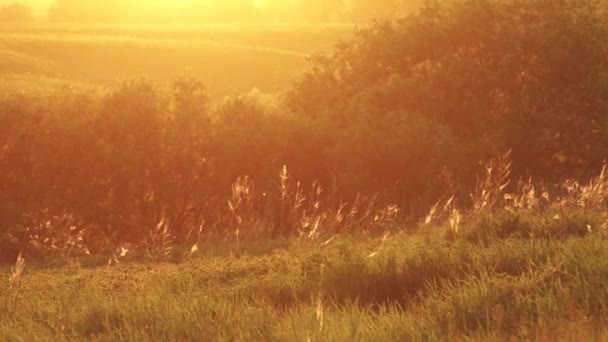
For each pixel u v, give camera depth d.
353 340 25.11
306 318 27.50
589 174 90.19
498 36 95.12
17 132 78.31
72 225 74.38
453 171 76.12
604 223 44.72
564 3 99.81
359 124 82.44
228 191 77.31
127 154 75.31
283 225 64.56
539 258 35.69
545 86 95.38
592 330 25.16
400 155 77.25
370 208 71.50
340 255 39.88
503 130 89.12
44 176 75.38
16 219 70.00
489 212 50.97
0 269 54.62
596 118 94.81
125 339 28.28
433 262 36.16
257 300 32.50
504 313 27.86
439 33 98.06
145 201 76.44
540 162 92.06
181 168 76.56
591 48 95.25
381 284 34.62
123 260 53.28
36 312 34.94
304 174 79.56
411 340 25.89
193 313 29.92
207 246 57.38
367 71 102.88
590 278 30.69
